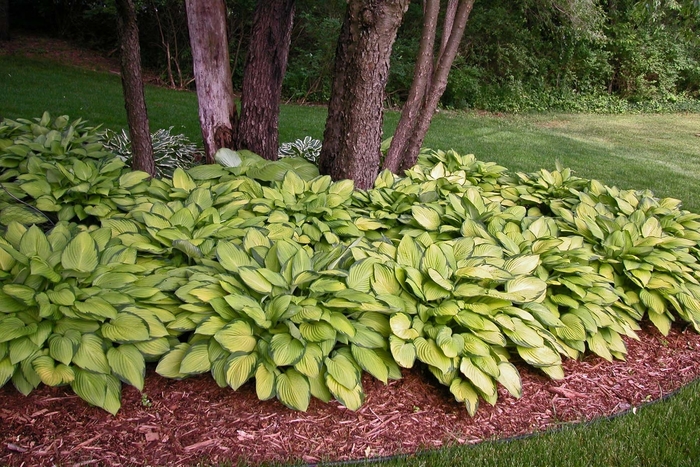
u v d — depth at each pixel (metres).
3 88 9.81
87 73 12.77
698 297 3.83
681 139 12.74
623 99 18.45
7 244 2.89
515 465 2.44
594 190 5.02
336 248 3.33
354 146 4.37
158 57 13.98
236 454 2.38
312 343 2.66
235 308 2.70
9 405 2.51
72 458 2.29
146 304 2.86
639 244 4.01
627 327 3.49
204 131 5.15
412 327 2.90
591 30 16.30
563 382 3.13
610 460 2.53
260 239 3.34
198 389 2.71
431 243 3.51
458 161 5.52
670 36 18.48
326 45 13.53
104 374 2.50
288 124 10.11
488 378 2.74
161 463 2.31
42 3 14.45
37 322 2.64
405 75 14.44
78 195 3.87
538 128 13.21
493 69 16.38
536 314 3.11
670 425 2.79
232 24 13.49
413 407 2.77
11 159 4.53
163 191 4.05
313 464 2.37
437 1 4.64
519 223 4.21
